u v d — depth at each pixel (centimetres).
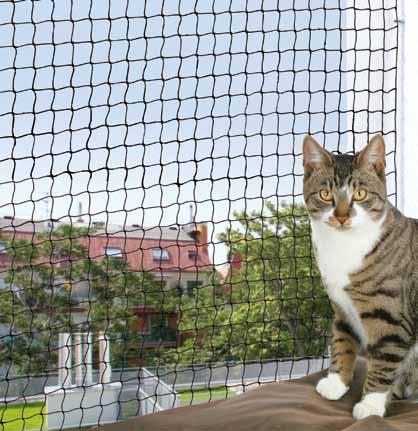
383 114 265
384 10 258
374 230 185
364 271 186
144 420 188
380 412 180
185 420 184
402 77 261
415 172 257
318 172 192
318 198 190
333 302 201
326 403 193
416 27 254
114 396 244
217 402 202
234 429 174
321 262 194
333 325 206
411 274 189
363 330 194
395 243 187
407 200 260
